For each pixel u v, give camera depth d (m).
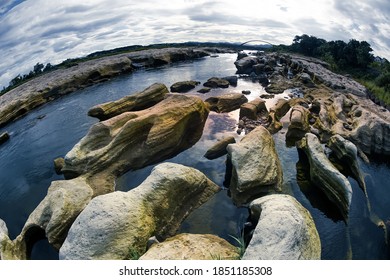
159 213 13.71
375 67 52.69
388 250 12.95
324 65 52.09
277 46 77.44
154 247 11.47
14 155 23.89
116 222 11.62
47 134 26.94
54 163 20.88
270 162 17.11
